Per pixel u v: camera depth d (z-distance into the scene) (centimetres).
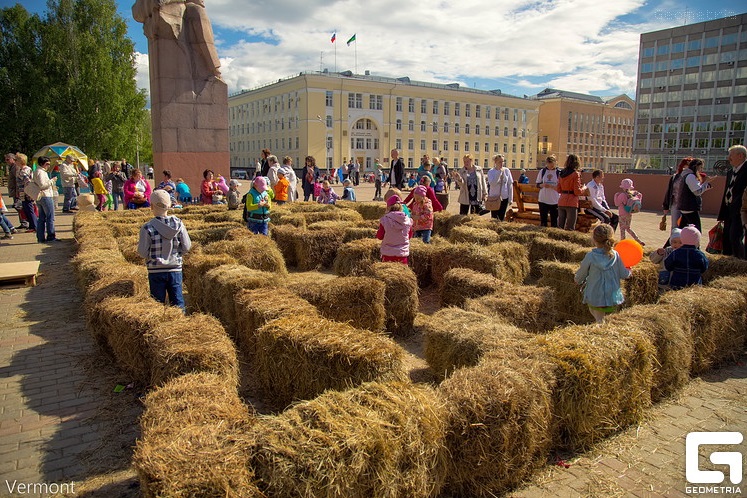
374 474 270
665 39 6950
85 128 4584
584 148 9181
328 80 6581
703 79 6675
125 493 323
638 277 681
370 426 277
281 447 262
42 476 341
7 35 4772
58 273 935
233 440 270
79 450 371
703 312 512
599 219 1145
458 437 316
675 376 469
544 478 344
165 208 580
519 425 329
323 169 6700
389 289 612
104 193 1895
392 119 7106
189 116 1719
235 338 579
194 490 240
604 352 391
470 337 443
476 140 7938
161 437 275
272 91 7269
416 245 868
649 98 7162
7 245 1230
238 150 8581
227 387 347
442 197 1534
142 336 459
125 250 849
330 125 6700
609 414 392
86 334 614
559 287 697
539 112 8994
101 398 452
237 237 898
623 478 344
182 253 603
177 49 1677
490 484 325
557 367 369
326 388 393
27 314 689
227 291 586
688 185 916
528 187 1324
